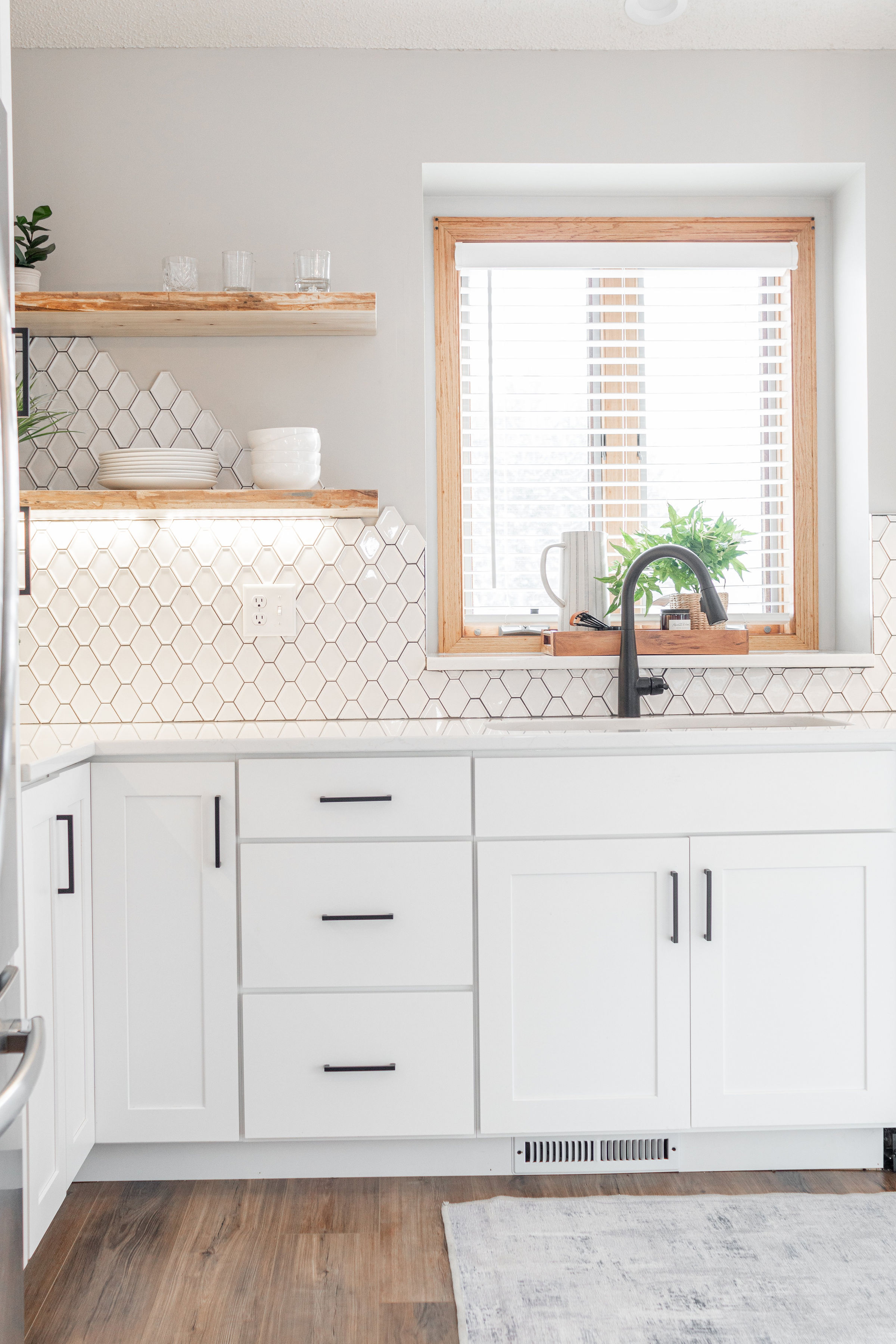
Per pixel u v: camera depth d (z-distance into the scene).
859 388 2.43
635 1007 1.86
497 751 1.85
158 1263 1.62
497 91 2.30
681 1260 1.61
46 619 2.28
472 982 1.85
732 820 1.86
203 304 2.04
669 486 2.60
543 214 2.51
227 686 2.29
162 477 2.08
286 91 2.28
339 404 2.29
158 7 2.11
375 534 2.30
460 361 2.53
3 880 1.25
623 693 2.23
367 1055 1.84
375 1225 1.73
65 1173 1.67
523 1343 1.42
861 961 1.88
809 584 2.57
